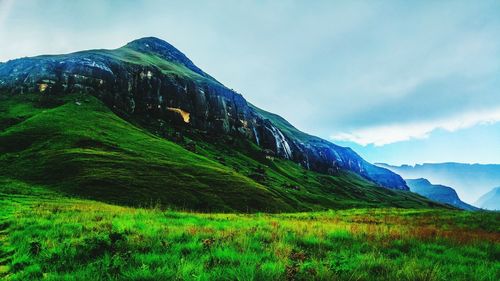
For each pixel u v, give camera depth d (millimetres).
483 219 35469
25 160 80562
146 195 70688
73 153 86500
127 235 13164
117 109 170875
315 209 130250
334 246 13578
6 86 163250
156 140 133000
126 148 106625
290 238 14555
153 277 8055
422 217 39156
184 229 15508
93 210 28344
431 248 14461
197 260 9656
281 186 165000
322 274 8477
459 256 12531
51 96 157750
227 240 12859
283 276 8203
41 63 174250
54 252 10680
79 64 176000
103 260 9492
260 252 11312
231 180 101812
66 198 54656
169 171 92500
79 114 133625
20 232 14930
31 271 9148
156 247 11539
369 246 13891
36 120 115438
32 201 39438
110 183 71125
